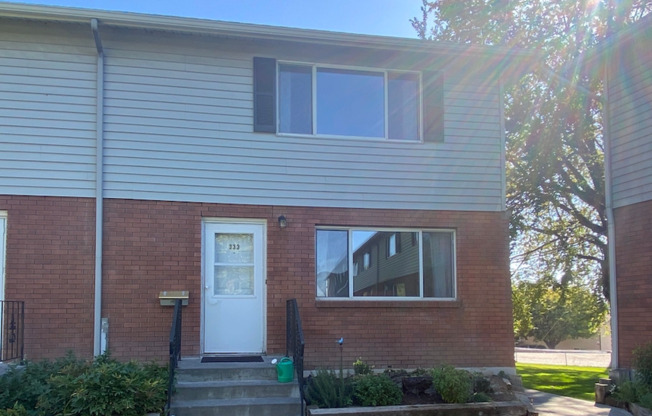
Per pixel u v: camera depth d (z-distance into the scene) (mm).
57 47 8484
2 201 8070
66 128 8367
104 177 8398
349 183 9195
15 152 8188
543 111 15617
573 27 14914
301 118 9242
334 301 8883
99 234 8227
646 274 9531
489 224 9625
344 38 8953
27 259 8070
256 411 7141
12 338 7809
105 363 7156
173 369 7016
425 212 9406
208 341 8562
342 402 7418
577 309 22281
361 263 9188
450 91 9797
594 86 13375
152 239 8453
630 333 9797
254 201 8844
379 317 9016
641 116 9797
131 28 8438
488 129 9836
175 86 8797
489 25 16094
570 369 18281
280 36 8789
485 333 9336
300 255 8898
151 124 8641
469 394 7957
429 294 9383
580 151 16188
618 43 10102
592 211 17609
